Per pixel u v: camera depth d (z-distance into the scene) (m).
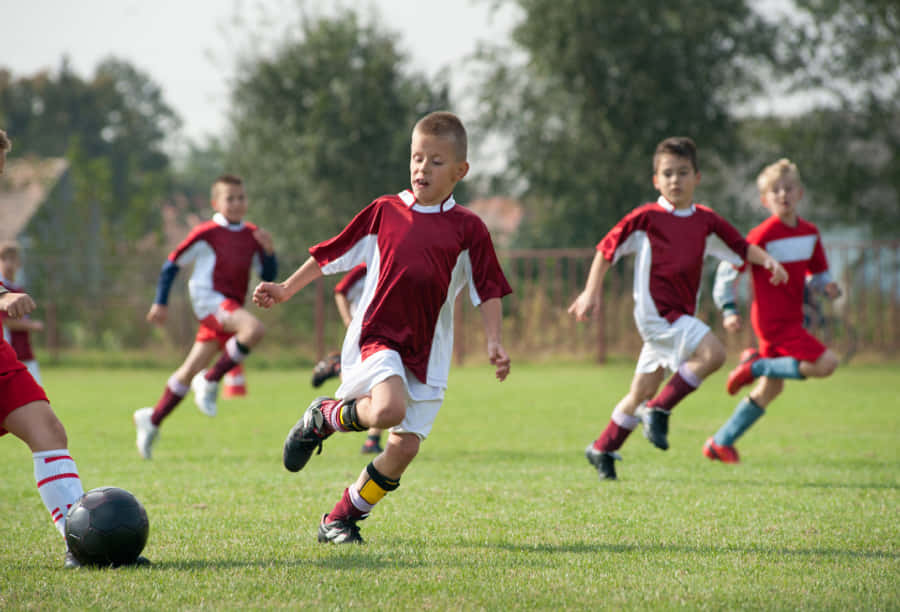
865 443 25.97
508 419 33.31
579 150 90.38
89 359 68.81
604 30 85.38
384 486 13.26
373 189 90.44
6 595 10.23
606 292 77.88
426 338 13.45
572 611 9.61
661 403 19.95
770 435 28.02
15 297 11.95
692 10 84.69
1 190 109.31
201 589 10.49
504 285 13.89
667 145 20.47
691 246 20.28
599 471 19.88
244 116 93.25
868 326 66.38
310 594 10.26
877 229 91.19
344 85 88.75
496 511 15.92
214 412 26.94
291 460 13.79
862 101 90.56
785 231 23.17
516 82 92.12
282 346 72.12
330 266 13.97
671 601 9.98
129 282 76.62
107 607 9.75
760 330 23.02
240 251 27.59
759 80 90.00
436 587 10.57
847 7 87.75
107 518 11.55
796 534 13.85
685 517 15.27
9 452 26.00
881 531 14.06
